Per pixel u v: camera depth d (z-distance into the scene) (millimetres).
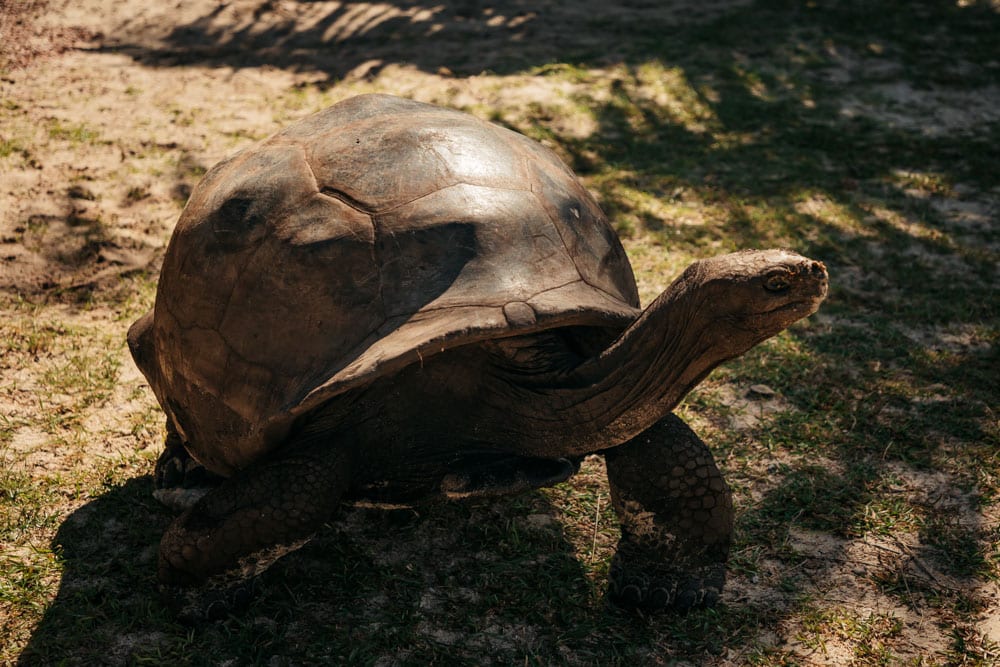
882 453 3883
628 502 2801
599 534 3375
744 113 8078
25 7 9406
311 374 2553
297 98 7828
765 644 2869
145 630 2807
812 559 3275
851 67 9516
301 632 2836
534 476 2699
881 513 3504
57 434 3779
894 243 5918
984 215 6438
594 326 2713
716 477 2760
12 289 4840
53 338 4449
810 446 3924
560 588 3064
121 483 3514
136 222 5633
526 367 2635
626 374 2492
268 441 2658
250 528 2602
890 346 4738
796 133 7723
